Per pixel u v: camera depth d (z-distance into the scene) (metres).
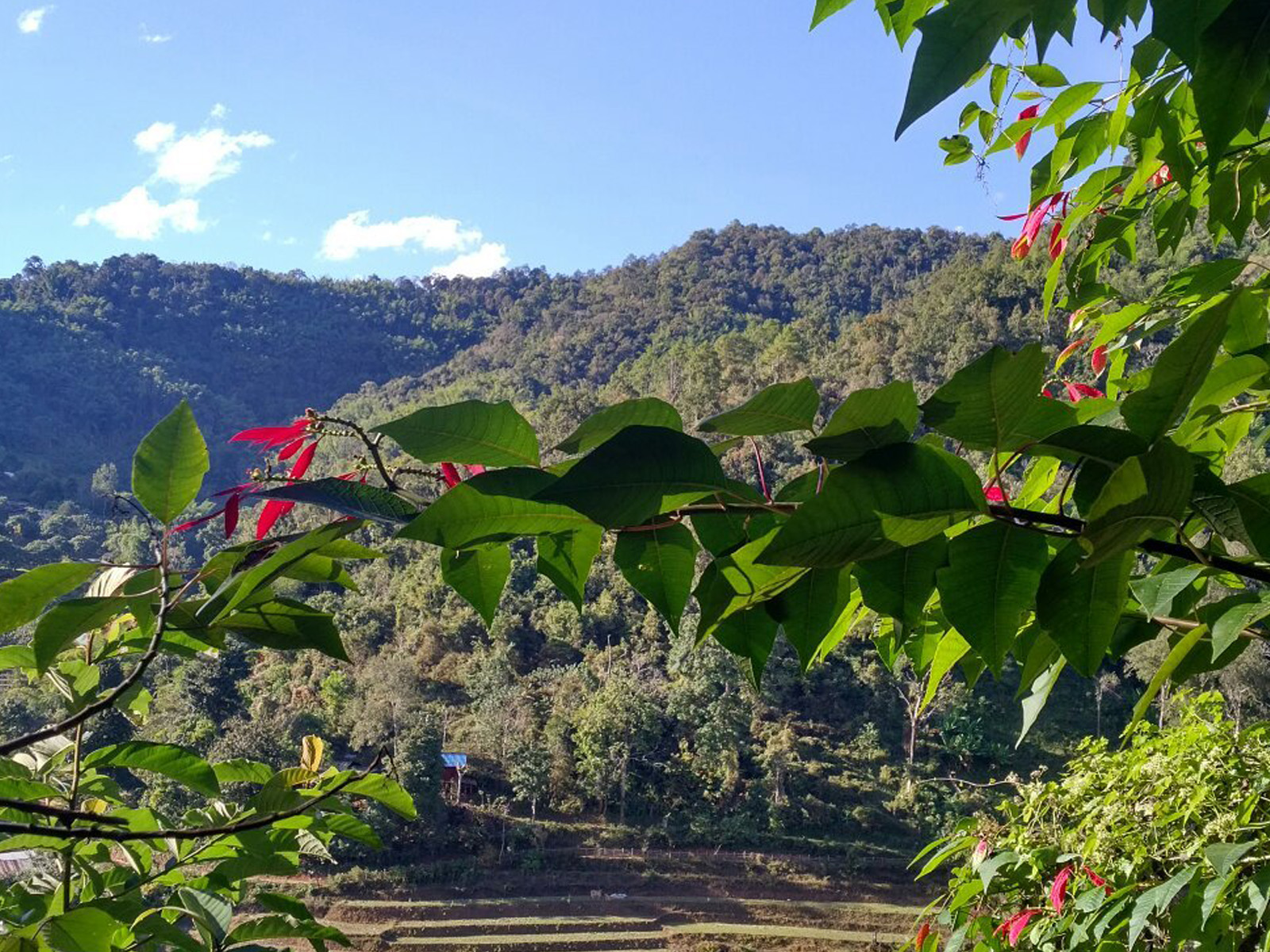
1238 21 0.77
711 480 0.72
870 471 0.68
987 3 0.74
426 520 0.76
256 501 1.01
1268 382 1.12
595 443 0.79
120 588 1.02
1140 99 1.56
